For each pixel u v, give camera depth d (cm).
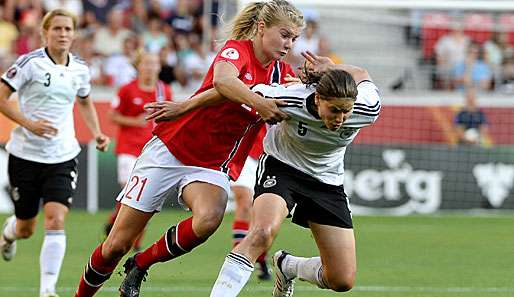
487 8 6725
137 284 2241
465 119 6203
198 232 2086
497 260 3797
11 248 3184
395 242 4412
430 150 5881
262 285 3036
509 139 6319
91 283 2239
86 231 4594
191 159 2145
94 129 3014
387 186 5844
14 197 2880
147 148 2195
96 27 6512
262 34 2038
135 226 2177
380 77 7088
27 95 2816
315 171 2164
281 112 1931
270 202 2072
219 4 6369
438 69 6912
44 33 2836
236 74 1970
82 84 2906
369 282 3131
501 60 6969
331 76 1881
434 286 3053
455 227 5138
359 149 5819
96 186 5541
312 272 2275
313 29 6550
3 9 6462
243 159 2223
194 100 2023
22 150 2816
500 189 5941
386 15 7181
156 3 6644
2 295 2775
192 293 2834
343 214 2172
